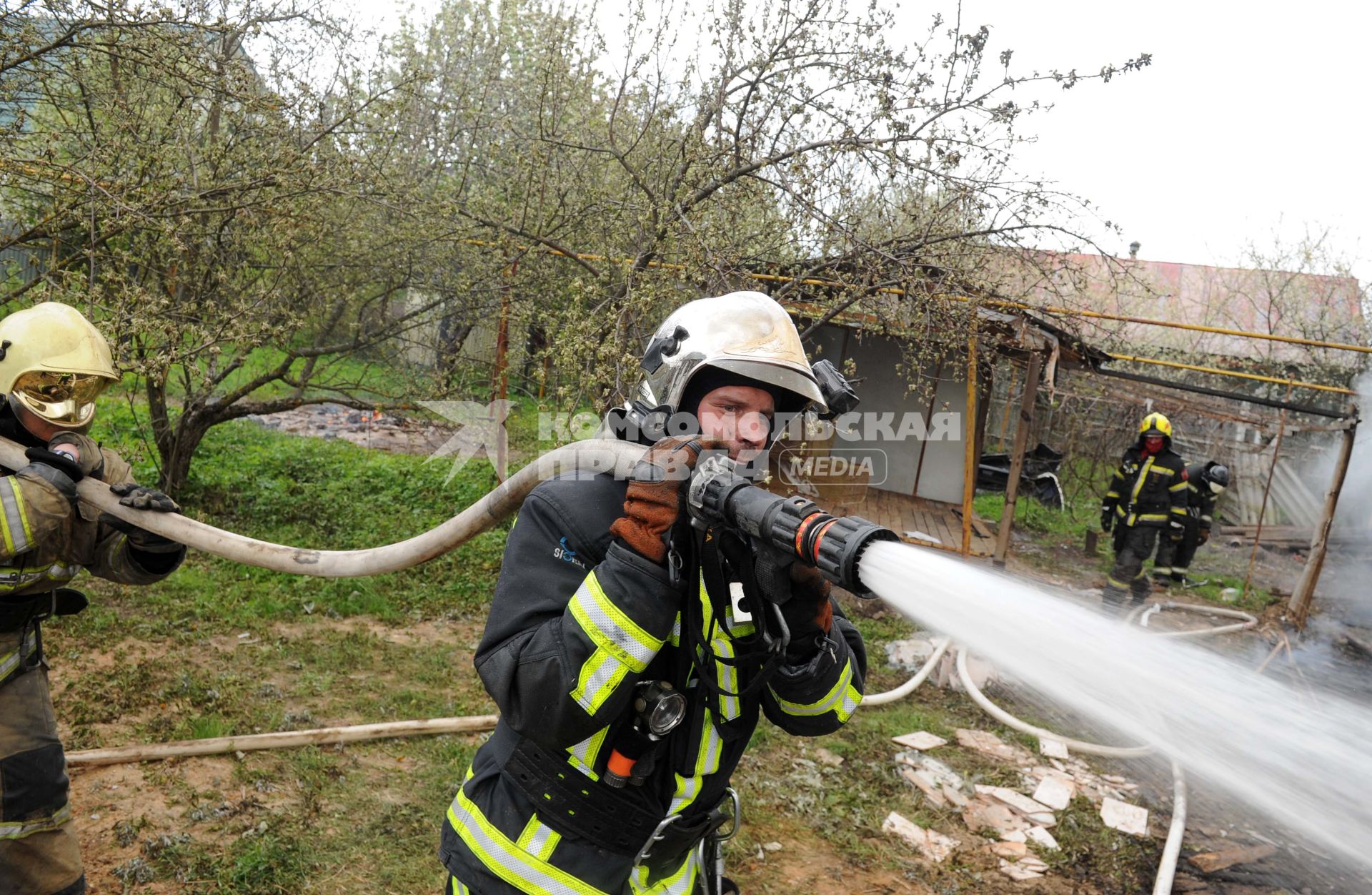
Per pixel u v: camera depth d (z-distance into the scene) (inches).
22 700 96.7
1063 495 586.2
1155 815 185.3
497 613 65.0
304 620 235.8
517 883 68.1
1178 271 778.8
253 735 167.9
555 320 282.5
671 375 67.4
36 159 210.1
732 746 72.4
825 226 234.4
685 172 243.6
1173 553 367.9
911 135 228.4
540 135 281.7
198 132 282.4
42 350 95.7
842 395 72.2
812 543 52.9
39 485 89.0
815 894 146.6
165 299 214.5
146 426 352.8
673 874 74.2
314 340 329.1
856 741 205.0
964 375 329.1
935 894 151.3
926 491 527.5
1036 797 188.1
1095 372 393.4
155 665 194.2
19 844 95.9
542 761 68.1
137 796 145.8
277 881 129.9
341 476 382.0
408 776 161.9
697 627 64.2
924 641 272.1
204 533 90.7
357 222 297.6
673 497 60.4
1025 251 248.1
